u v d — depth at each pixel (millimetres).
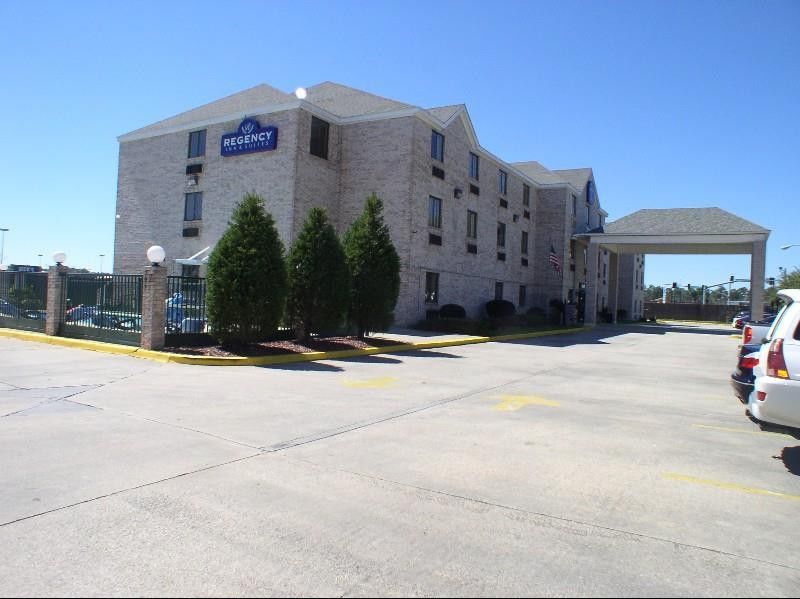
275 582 3445
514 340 24906
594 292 39281
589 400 10195
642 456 6473
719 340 29125
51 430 6773
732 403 10312
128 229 30859
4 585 3326
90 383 10078
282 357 13711
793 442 7336
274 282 14156
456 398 9859
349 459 5977
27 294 18422
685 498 5129
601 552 3984
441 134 28484
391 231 25734
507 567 3723
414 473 5578
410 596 3334
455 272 30047
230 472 5422
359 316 18125
